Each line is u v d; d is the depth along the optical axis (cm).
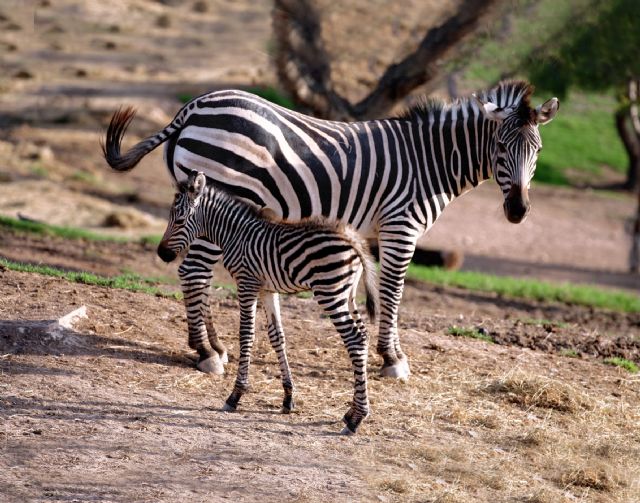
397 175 1692
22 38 7750
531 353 2028
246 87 6588
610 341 2256
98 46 7769
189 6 9306
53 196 4072
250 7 9188
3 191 4003
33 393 1439
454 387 1706
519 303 3062
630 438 1556
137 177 5034
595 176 6838
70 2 8975
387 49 3075
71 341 1662
